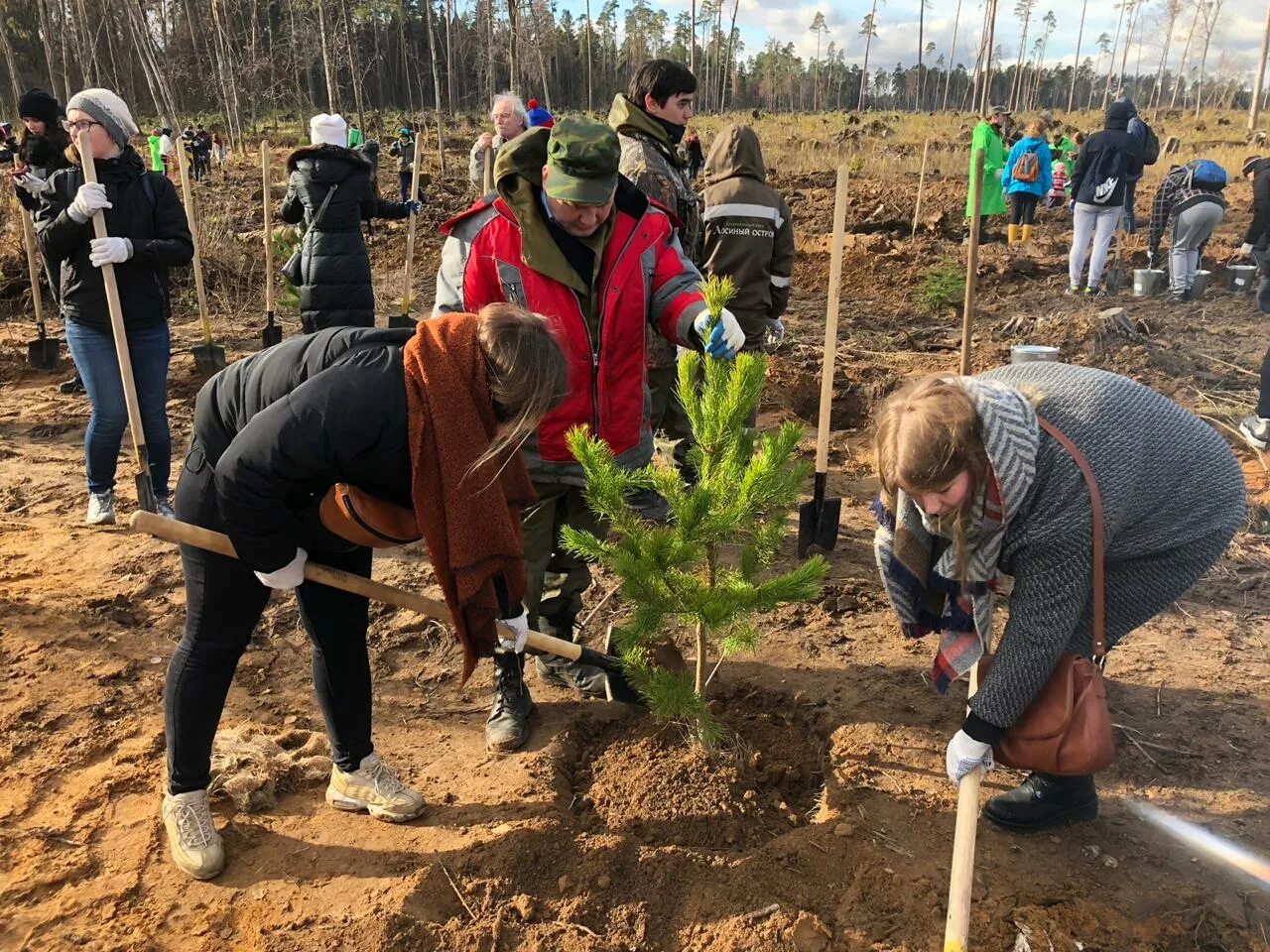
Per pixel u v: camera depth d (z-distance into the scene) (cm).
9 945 237
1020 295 1016
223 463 204
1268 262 877
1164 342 775
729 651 286
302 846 273
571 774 313
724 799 292
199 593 241
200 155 1989
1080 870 264
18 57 4350
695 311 299
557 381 209
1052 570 217
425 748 321
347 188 648
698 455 302
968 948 234
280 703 344
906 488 202
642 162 386
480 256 293
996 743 228
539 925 246
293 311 995
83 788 295
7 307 961
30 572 434
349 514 228
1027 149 1212
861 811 286
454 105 4778
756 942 240
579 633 386
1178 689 347
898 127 2797
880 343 840
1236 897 254
